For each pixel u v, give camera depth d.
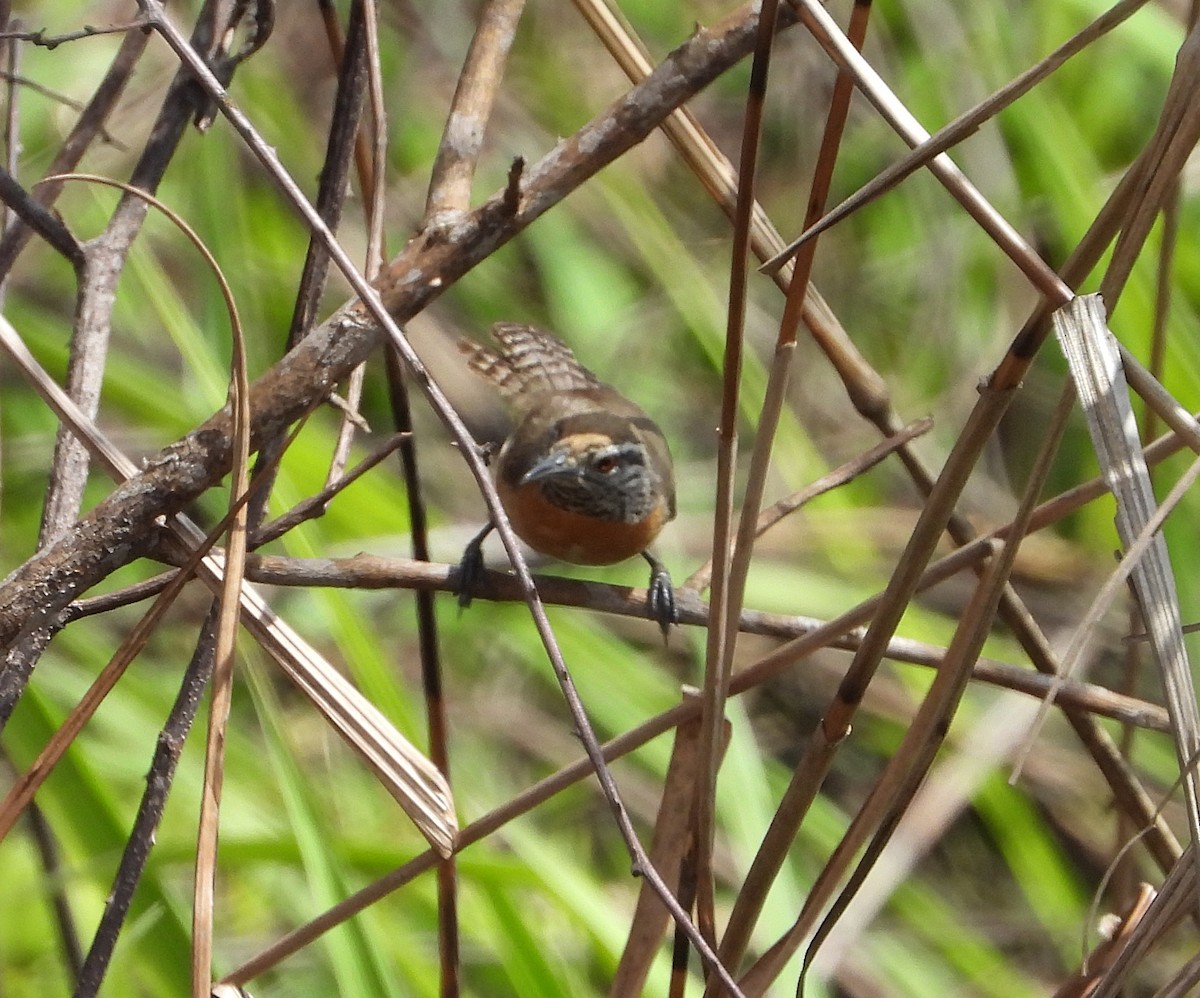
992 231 5.01
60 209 13.62
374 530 13.32
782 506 7.45
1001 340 15.92
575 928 10.21
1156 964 11.62
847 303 16.38
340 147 6.95
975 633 5.34
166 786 5.95
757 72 4.84
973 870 14.32
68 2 13.77
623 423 10.61
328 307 14.94
